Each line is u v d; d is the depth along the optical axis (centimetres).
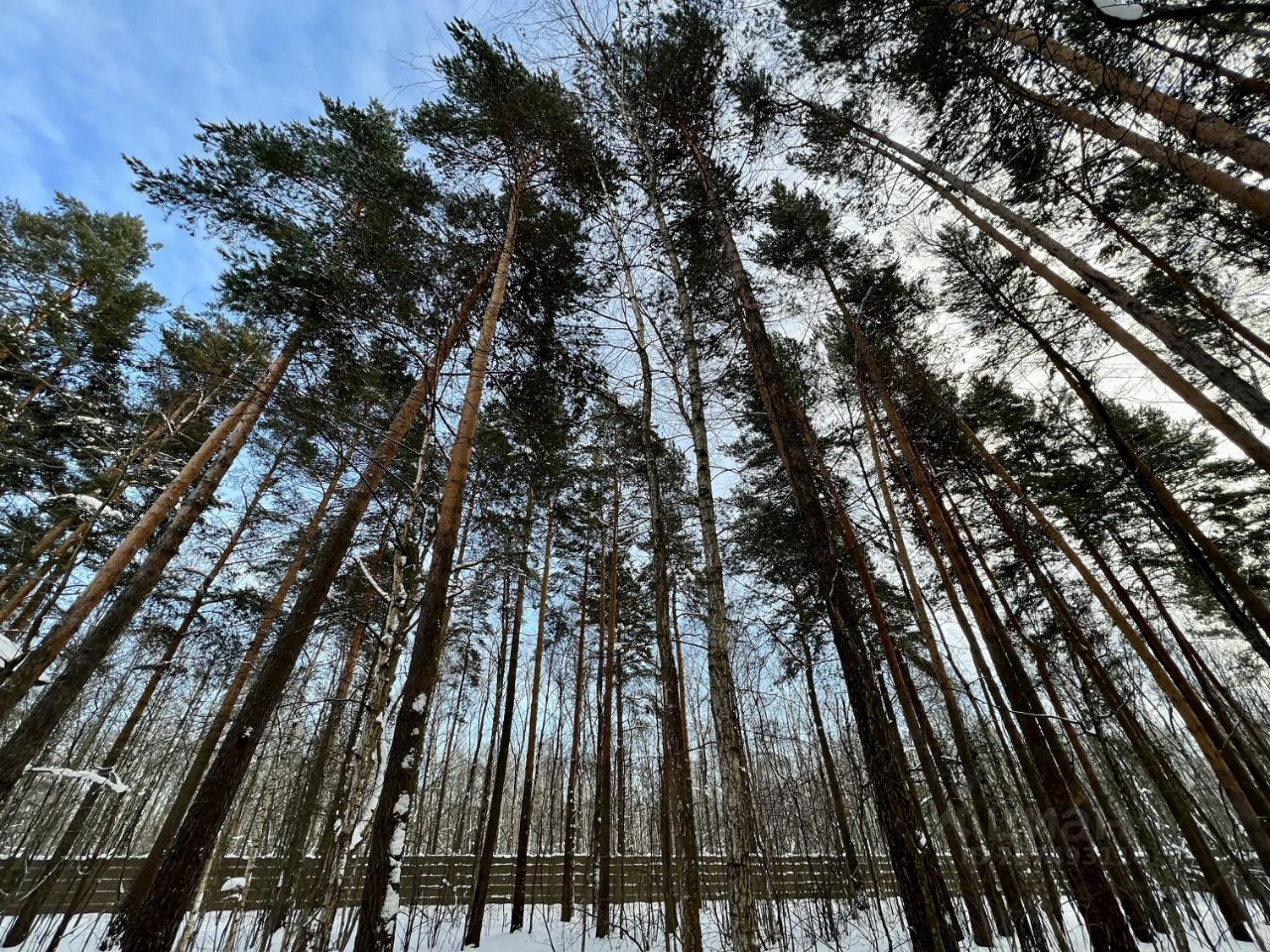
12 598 1061
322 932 440
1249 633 605
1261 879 555
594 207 920
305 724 1152
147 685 1207
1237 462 1020
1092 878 562
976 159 720
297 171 848
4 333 1044
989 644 707
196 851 616
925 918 430
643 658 1581
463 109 892
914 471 830
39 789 1178
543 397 885
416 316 689
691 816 508
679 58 866
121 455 1038
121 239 1374
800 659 1130
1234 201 448
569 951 956
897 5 657
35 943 938
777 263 1023
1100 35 462
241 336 1016
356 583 986
